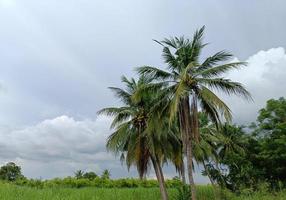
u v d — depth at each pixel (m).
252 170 54.56
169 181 68.38
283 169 53.62
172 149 42.78
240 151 56.75
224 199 50.62
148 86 36.25
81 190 47.25
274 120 54.09
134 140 42.44
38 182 60.88
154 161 42.72
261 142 55.31
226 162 57.12
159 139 40.91
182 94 32.69
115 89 43.06
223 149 58.28
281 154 51.75
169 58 35.94
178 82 35.97
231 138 57.69
